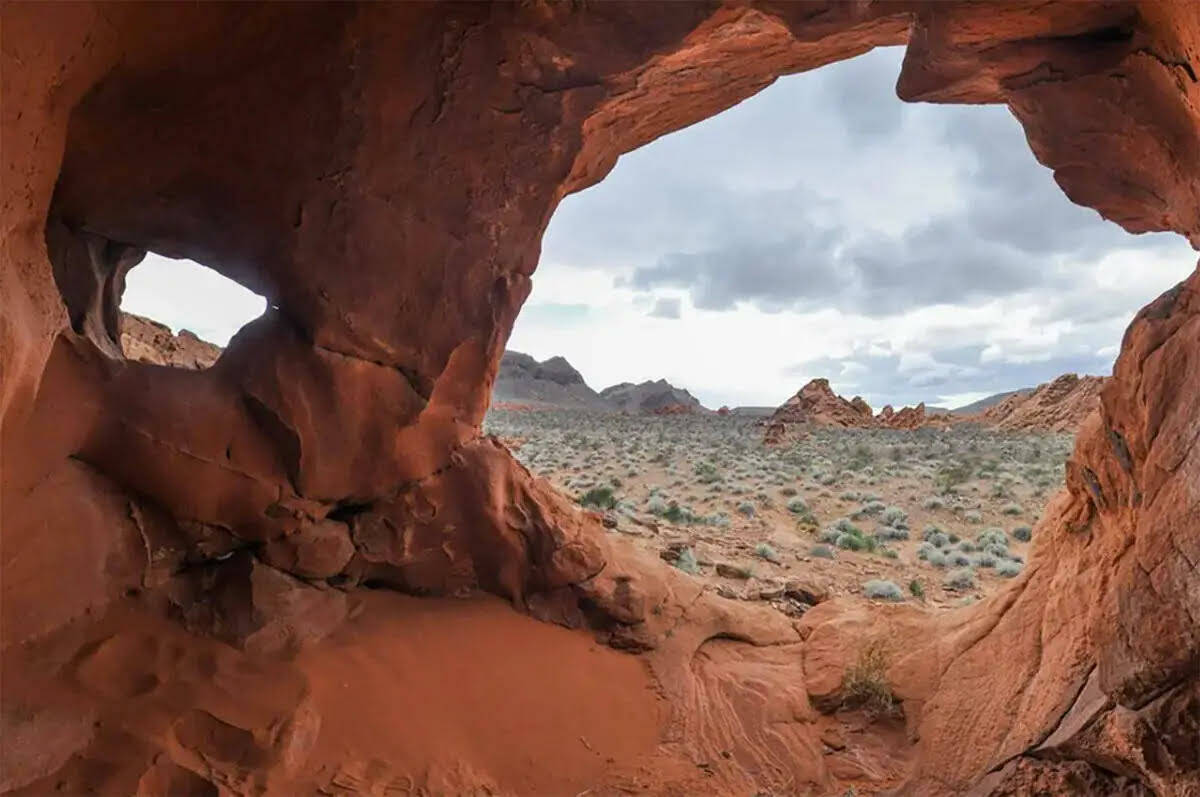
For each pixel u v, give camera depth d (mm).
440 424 7668
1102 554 6230
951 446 36406
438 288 6941
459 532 7992
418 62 6129
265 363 6582
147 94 5758
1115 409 5523
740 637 8891
